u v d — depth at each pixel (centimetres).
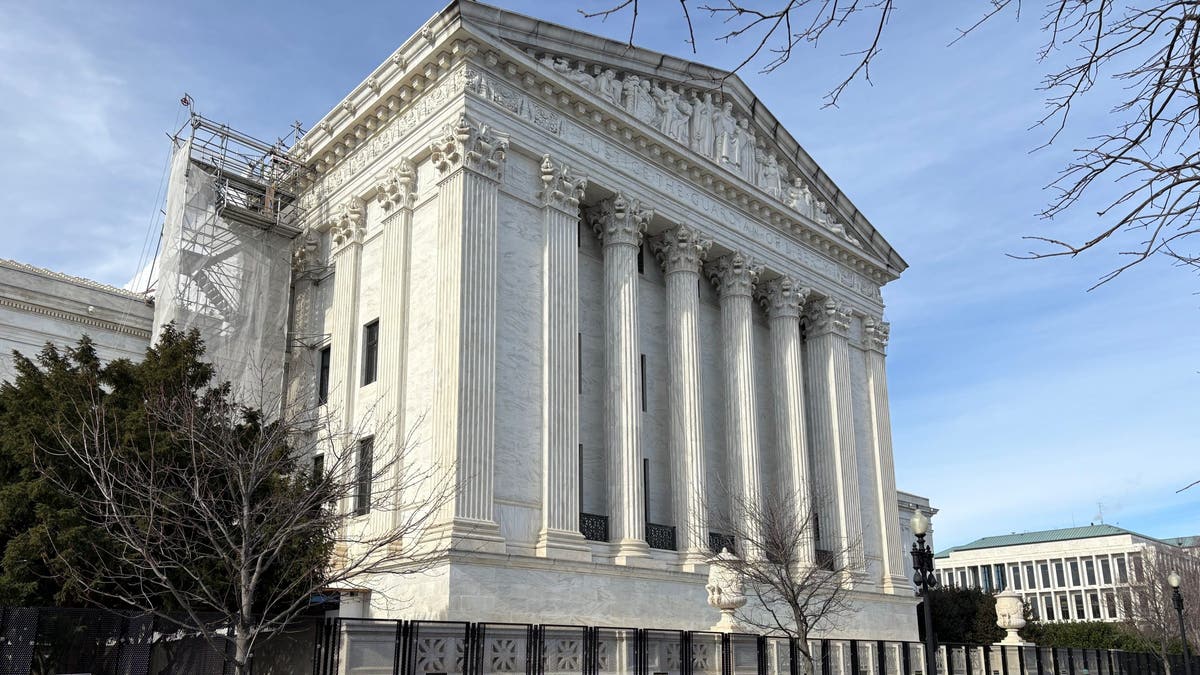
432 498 2784
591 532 3291
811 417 4600
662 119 3966
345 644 2098
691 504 3594
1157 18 771
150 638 2036
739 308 4122
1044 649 3781
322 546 2320
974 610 5844
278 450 2389
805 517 3903
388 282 3309
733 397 4006
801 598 3669
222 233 3744
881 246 5294
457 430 2830
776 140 4631
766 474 4288
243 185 3991
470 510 2795
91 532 2119
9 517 2152
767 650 2995
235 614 1931
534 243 3309
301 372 3712
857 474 4591
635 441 3409
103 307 3897
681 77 4034
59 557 2017
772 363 4409
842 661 3222
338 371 3441
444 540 2722
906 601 4569
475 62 3241
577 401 3231
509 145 3269
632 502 3334
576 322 3316
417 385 3103
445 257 3047
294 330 3853
